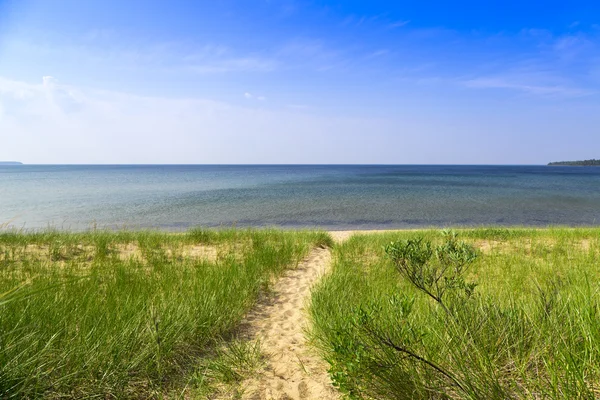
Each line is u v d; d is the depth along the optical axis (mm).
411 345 2811
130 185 62406
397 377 2467
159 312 3971
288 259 8680
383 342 2594
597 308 2801
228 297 5164
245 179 88375
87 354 2975
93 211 27656
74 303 4191
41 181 75438
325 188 56781
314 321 4367
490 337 2881
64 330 3293
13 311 3395
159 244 10211
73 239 9844
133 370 3086
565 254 8719
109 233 11445
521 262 7664
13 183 67312
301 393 2957
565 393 1969
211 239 11125
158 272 6691
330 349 3479
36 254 8234
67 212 26906
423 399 2412
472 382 2309
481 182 78812
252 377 3238
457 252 3582
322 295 5168
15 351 2771
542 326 2789
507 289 4879
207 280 5754
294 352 3812
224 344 4004
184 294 5004
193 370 3307
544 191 52531
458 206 33062
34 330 3104
